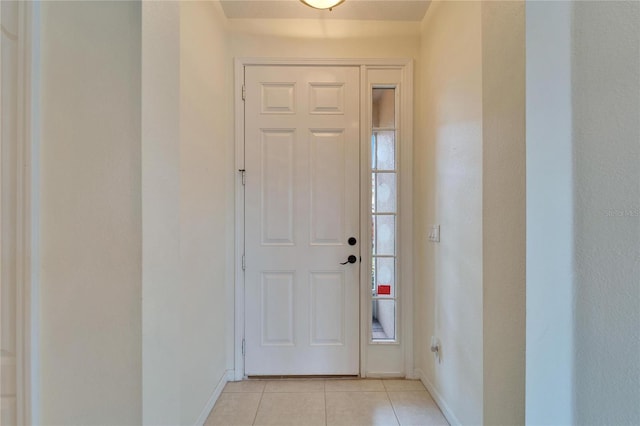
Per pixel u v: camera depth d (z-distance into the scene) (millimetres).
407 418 1819
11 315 842
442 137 1892
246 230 2271
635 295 507
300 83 2289
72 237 876
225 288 2230
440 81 1929
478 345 1458
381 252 2330
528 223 725
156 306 983
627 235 518
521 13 1382
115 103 886
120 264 883
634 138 506
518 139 1390
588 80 579
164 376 1038
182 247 1534
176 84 1142
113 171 884
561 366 634
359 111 2293
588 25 579
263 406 1938
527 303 726
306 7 2145
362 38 2293
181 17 1539
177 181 1144
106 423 879
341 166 2293
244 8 2154
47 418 863
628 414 518
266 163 2285
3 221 837
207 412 1839
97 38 886
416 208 2281
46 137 865
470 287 1539
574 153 606
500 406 1381
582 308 593
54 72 870
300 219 2281
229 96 2270
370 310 2281
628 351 518
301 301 2275
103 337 880
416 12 2178
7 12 837
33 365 844
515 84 1390
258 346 2268
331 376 2268
